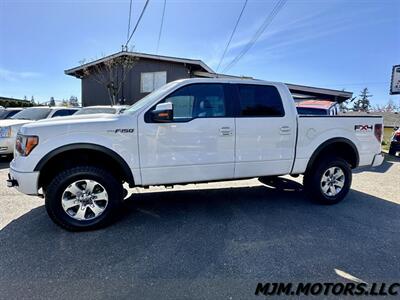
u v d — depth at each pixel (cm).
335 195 446
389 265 270
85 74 1761
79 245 306
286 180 599
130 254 288
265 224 366
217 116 373
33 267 263
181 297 222
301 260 277
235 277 249
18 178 324
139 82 1714
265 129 394
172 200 463
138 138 345
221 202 454
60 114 919
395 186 575
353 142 448
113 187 348
